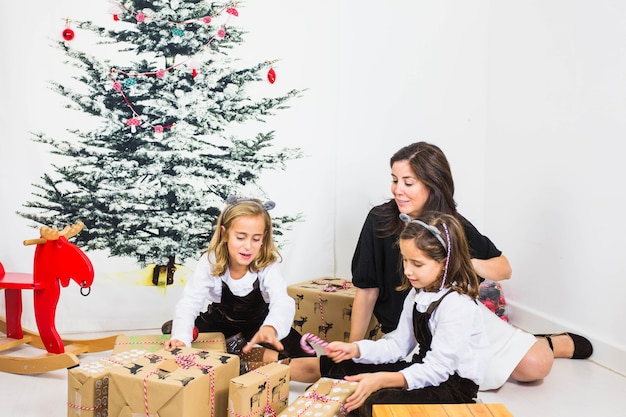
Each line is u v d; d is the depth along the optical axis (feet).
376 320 7.27
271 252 6.39
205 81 8.45
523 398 6.15
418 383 5.12
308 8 8.75
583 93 7.44
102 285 8.27
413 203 6.08
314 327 7.61
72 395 4.91
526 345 6.37
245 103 8.61
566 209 7.77
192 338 6.02
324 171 8.99
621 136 6.88
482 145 9.50
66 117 8.00
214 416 4.85
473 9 9.27
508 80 8.91
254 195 8.76
